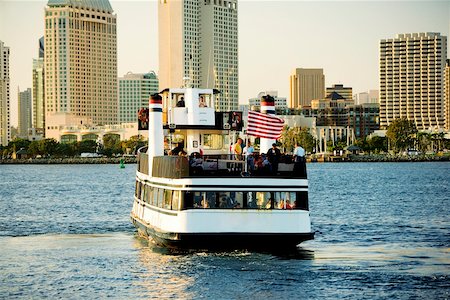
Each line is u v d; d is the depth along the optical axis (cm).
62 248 8469
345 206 14550
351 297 6094
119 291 6322
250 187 6850
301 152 6944
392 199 16488
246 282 6456
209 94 8038
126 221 11494
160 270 6906
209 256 7225
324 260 7475
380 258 7700
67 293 6325
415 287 6419
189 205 6825
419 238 9356
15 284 6656
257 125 7200
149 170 7850
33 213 13275
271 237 6856
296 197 6900
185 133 8200
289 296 6084
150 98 7756
